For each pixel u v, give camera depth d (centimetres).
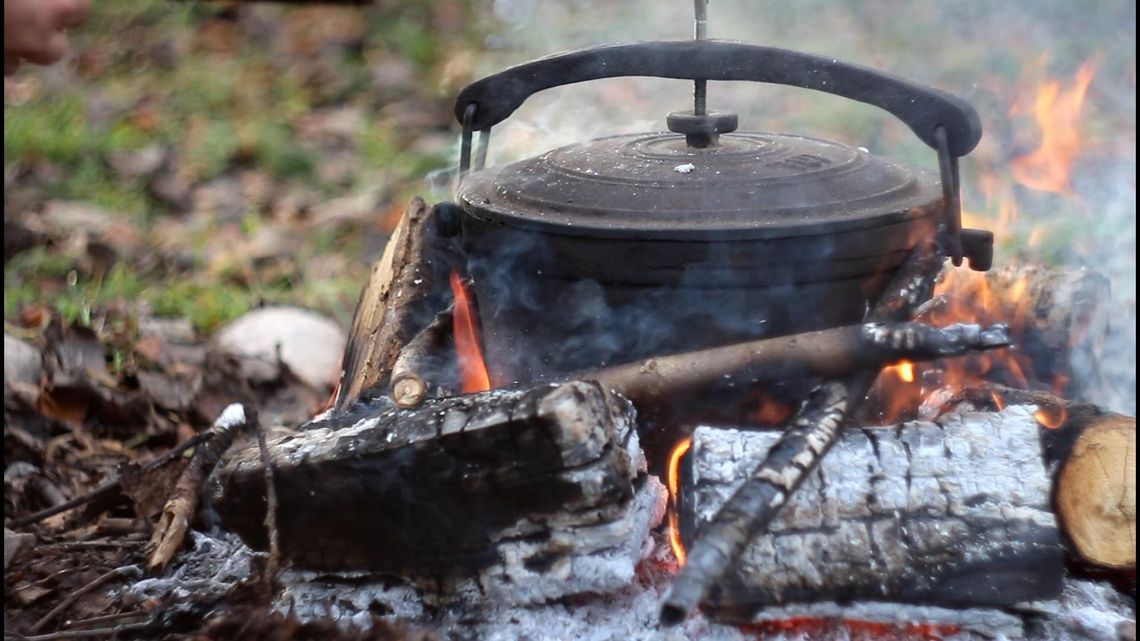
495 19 617
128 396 271
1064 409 182
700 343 175
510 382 192
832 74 173
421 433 162
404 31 616
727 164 179
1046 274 232
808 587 163
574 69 185
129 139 483
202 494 209
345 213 419
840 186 174
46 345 283
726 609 166
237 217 420
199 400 276
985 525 163
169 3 651
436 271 233
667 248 166
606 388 167
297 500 170
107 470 247
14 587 201
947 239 178
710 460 166
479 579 170
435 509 166
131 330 313
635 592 176
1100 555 176
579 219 171
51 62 198
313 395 288
